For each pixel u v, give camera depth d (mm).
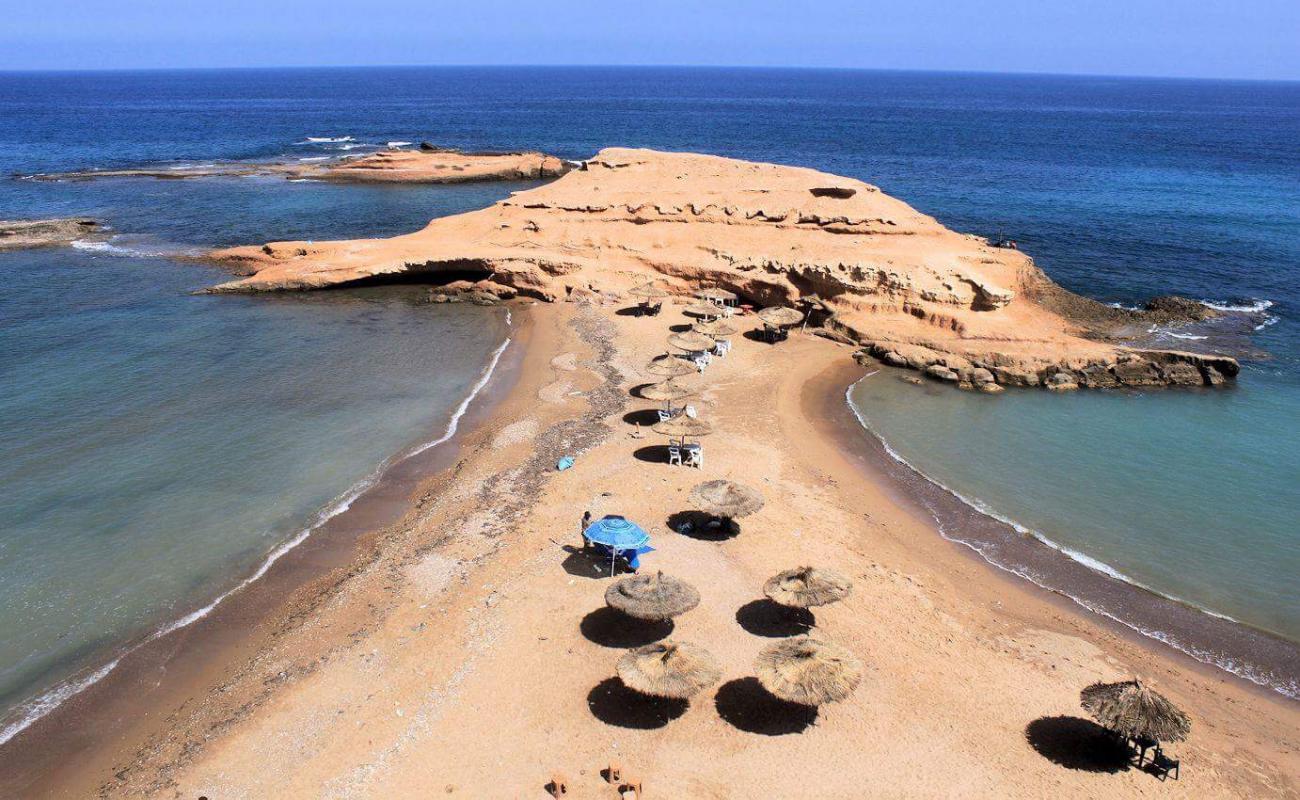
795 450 37594
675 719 21781
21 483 33625
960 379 46531
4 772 20391
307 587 27688
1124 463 37375
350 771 20172
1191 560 30031
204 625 25828
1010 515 33000
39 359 47594
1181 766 20656
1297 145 174000
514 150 152000
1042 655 24750
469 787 19656
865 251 57562
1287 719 22688
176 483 34125
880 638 25078
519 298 61219
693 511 31547
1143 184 115312
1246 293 63812
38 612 26141
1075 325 54438
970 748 20984
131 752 21031
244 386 44719
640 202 66812
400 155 125250
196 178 115812
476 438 38812
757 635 24984
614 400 42594
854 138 177000
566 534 30047
